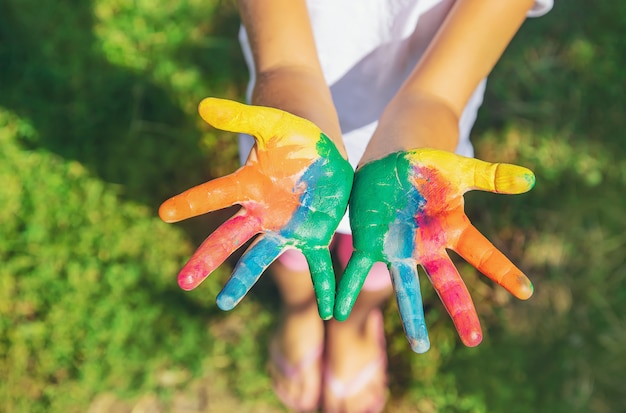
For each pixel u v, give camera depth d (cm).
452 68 134
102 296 227
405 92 134
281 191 117
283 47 137
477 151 252
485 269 113
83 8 265
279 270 197
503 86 259
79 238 233
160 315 227
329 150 118
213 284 232
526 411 217
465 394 219
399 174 118
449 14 141
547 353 224
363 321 208
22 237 231
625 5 267
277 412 221
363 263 116
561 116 255
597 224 240
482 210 243
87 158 244
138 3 266
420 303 112
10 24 261
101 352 221
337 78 165
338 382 215
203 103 113
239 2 144
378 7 151
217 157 249
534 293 232
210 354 225
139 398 219
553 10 267
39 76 255
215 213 241
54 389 214
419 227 116
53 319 222
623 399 218
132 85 255
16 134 245
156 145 249
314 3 153
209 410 220
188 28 265
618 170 248
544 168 248
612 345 223
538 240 238
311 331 213
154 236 237
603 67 261
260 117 114
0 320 220
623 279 232
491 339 225
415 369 222
